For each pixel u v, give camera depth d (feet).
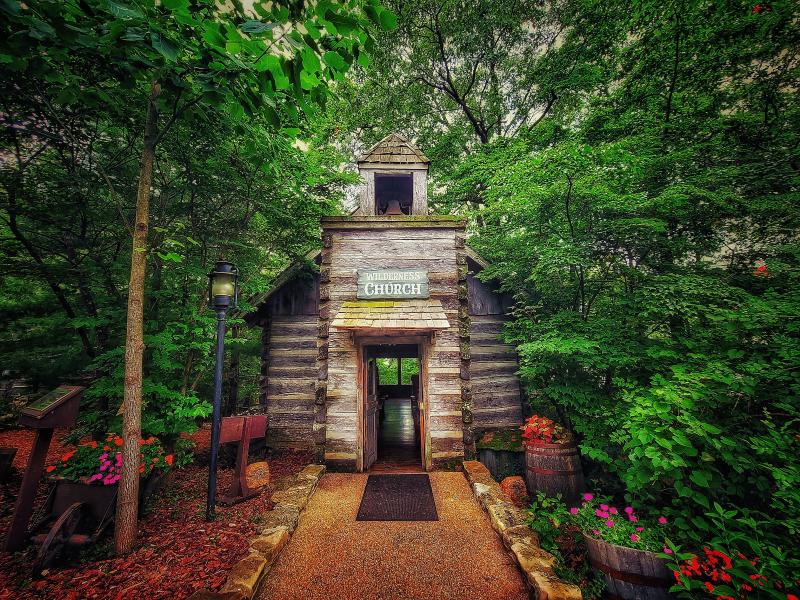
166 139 15.28
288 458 21.39
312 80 6.77
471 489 15.48
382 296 19.29
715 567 8.64
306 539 11.46
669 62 19.65
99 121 15.02
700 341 13.64
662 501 12.66
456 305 19.93
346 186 25.79
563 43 30.01
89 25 6.52
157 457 12.51
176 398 15.88
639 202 15.34
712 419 11.59
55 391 11.39
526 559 9.62
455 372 19.19
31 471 10.56
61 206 15.52
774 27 16.67
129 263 18.38
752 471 10.84
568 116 35.53
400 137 22.08
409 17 36.68
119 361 15.62
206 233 18.74
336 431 18.54
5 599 8.21
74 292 17.35
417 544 11.17
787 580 7.67
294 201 20.76
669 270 16.87
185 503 13.76
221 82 7.43
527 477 16.26
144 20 5.91
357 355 19.25
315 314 24.85
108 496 10.96
